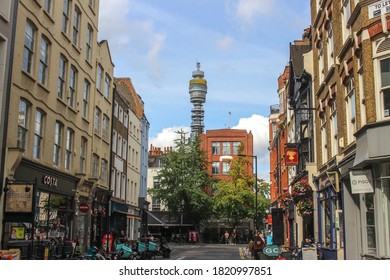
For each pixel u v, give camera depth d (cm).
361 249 1622
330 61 1991
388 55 1340
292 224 3294
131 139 4175
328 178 1970
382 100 1345
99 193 2928
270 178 5716
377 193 1357
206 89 13900
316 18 2250
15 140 1703
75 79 2452
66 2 2294
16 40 1711
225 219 6094
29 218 1577
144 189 4959
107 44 3125
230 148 7438
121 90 4356
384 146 1299
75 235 2367
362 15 1427
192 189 5712
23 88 1762
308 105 2608
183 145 6000
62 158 2223
